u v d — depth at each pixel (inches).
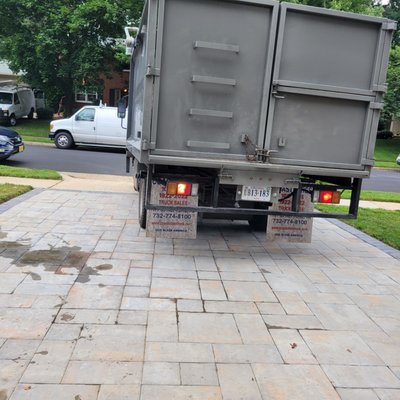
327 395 117.0
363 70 197.8
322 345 142.6
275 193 209.5
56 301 161.2
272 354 135.2
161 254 223.5
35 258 204.8
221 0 181.6
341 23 192.4
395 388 122.1
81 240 236.8
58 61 991.0
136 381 117.3
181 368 124.6
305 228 225.5
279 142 196.5
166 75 184.5
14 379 115.0
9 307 154.3
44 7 927.0
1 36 1016.2
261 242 258.8
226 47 185.5
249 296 177.9
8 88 1102.4
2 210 291.9
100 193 371.9
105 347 132.6
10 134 515.8
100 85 1045.2
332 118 199.6
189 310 161.3
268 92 190.9
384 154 1176.8
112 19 885.8
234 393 115.2
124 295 170.2
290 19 188.7
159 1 177.3
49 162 577.9
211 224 294.4
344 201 444.5
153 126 184.5
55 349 129.9
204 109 188.5
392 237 288.0
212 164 190.1
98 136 730.8
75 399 108.7
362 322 161.0
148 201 203.9
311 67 193.5
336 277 206.8
